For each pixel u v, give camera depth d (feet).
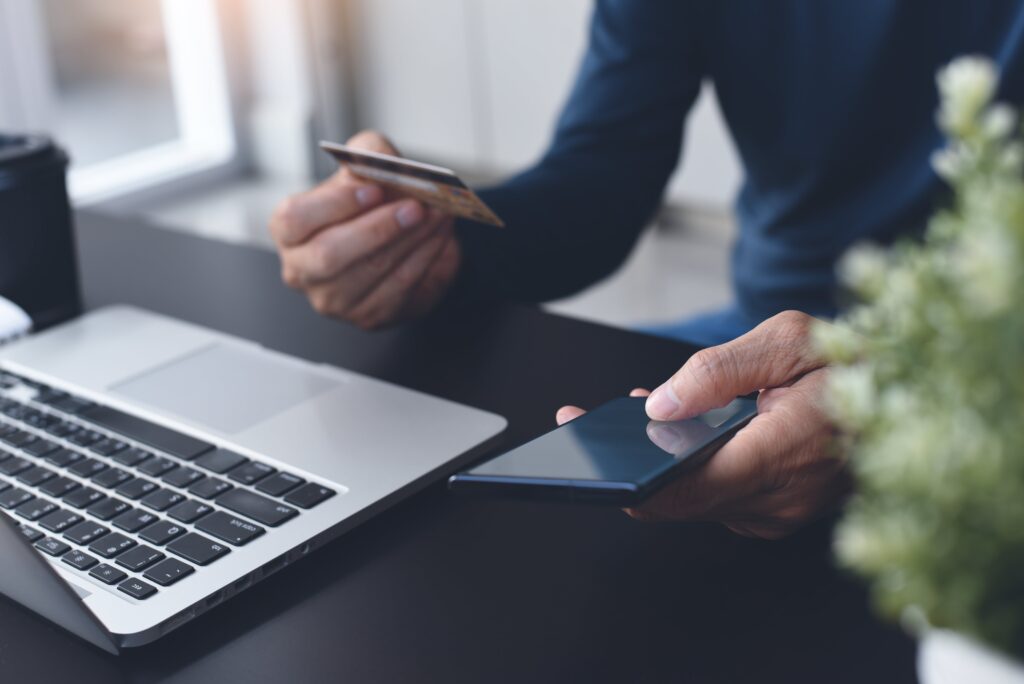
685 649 1.71
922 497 0.89
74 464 2.26
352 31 11.59
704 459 1.77
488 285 3.20
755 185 4.13
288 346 2.90
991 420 0.87
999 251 0.84
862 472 0.93
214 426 2.38
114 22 11.72
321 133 11.82
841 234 3.85
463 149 11.30
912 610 0.99
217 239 3.69
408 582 1.92
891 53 3.69
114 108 11.85
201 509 2.07
